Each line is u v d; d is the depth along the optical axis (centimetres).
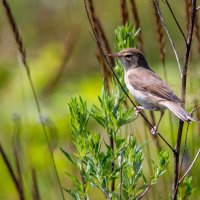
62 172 1398
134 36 1030
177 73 1731
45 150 1408
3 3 1062
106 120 888
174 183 865
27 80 1831
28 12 2181
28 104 1723
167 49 1981
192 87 1106
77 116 869
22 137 1448
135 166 853
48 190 1347
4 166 1400
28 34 2142
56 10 2169
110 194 845
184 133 1282
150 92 1141
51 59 1862
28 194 1187
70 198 1332
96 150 848
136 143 879
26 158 1410
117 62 1014
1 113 1697
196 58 1414
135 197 855
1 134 1611
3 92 1830
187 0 1069
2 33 1914
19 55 1071
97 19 1084
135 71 1213
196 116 1062
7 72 1870
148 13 2045
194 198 1054
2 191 1406
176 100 1090
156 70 1755
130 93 1220
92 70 1966
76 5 2167
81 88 1720
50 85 1734
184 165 1102
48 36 2139
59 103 1683
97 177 846
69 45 1639
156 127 1084
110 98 898
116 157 854
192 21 851
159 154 870
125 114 886
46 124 1342
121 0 1091
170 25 2027
